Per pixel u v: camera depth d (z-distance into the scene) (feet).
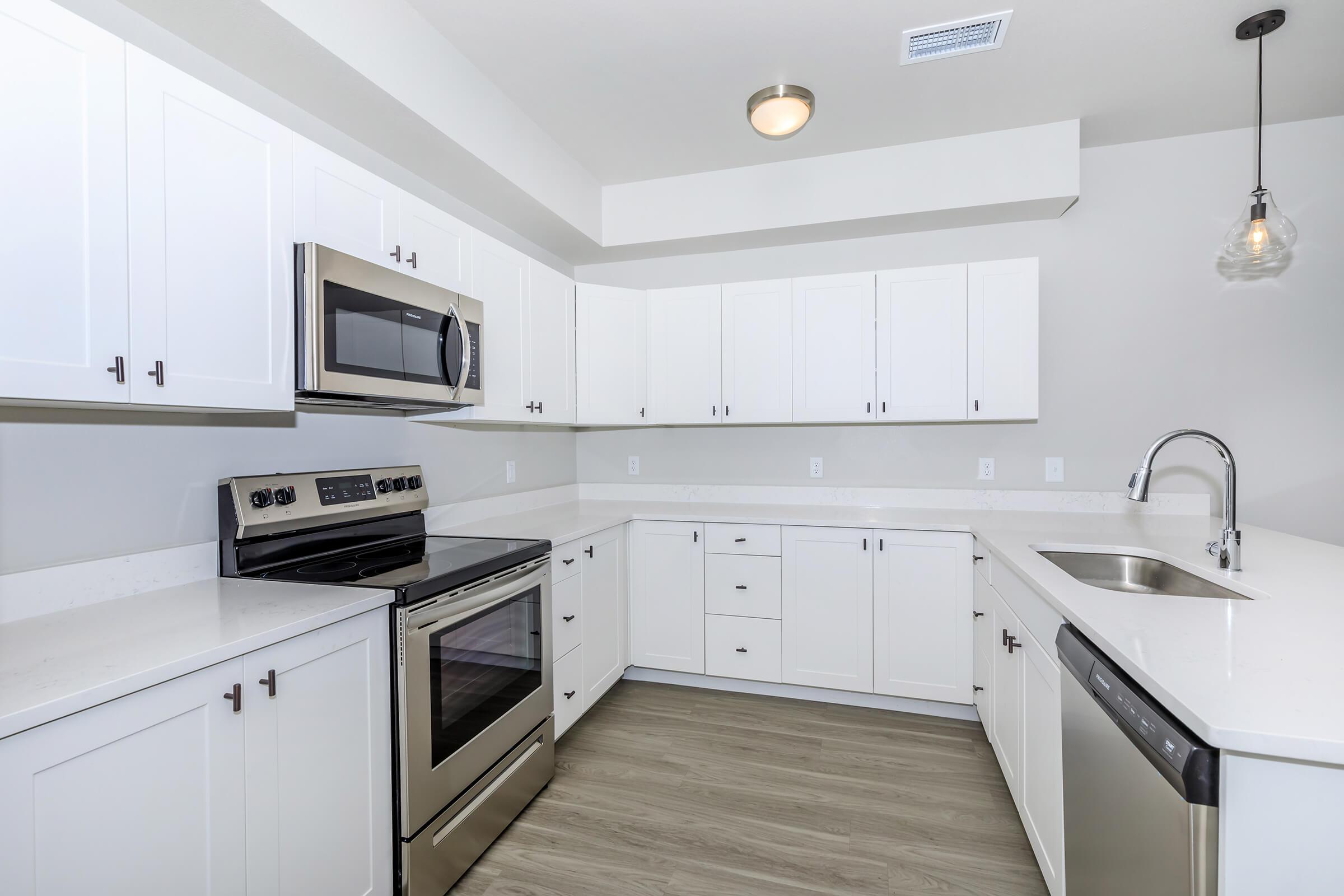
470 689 5.92
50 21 3.47
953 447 10.38
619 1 6.34
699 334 10.52
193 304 4.26
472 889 5.62
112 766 3.21
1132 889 3.50
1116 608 4.48
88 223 3.65
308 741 4.34
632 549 10.11
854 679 9.15
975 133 9.19
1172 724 3.08
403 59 6.31
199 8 4.88
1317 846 2.68
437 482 8.43
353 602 4.71
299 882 4.26
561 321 9.49
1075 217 9.74
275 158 4.90
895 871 5.77
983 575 7.97
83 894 3.08
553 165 9.30
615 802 6.90
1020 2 6.41
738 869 5.82
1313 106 8.46
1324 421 8.89
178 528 5.22
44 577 4.34
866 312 9.66
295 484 5.92
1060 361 9.84
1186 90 8.05
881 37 6.97
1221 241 9.20
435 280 6.70
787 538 9.39
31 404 3.88
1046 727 5.23
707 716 9.03
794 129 8.14
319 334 5.08
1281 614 4.30
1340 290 8.81
